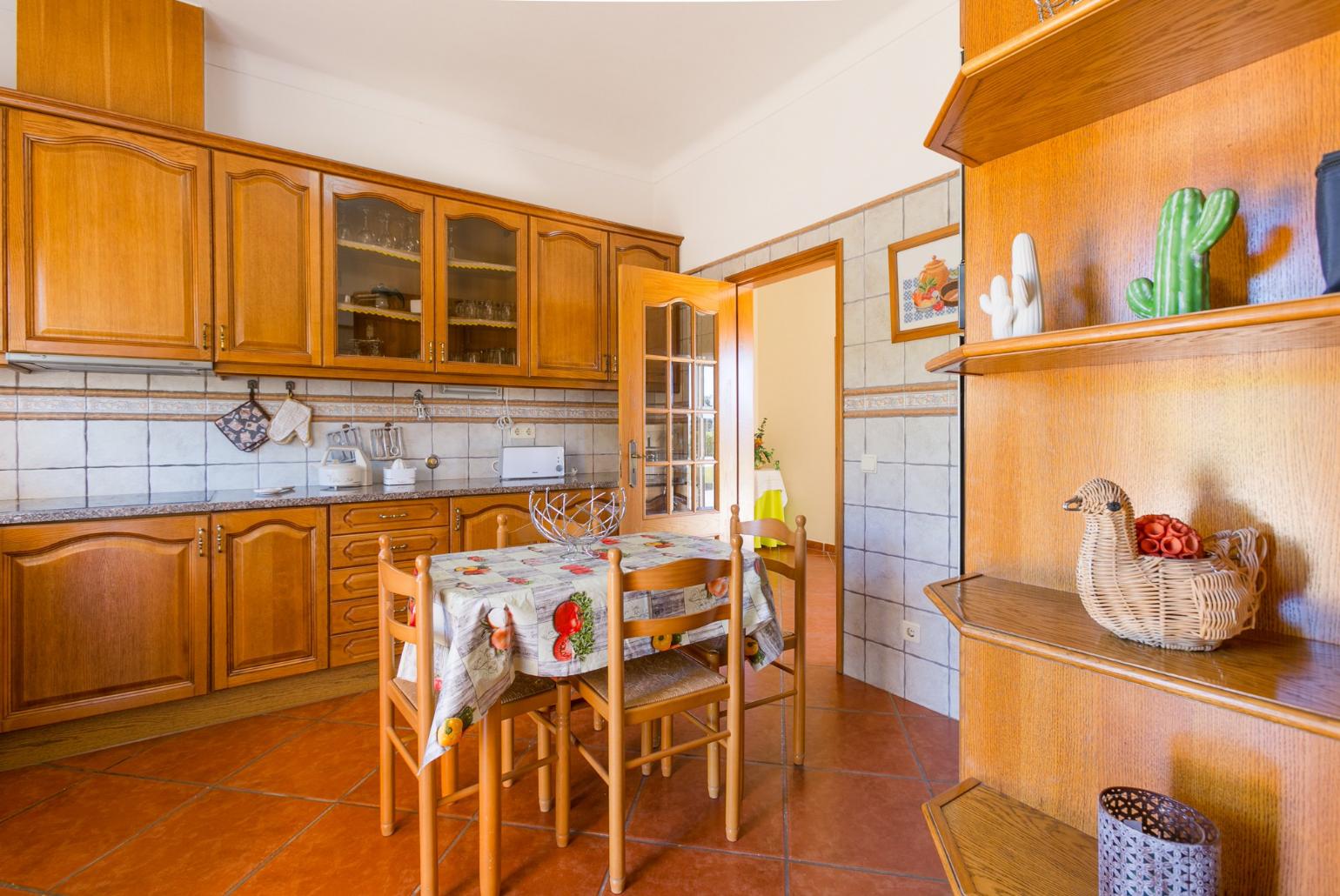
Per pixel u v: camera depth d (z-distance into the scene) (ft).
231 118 9.23
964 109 3.32
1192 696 2.23
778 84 10.16
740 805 5.65
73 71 7.60
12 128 7.05
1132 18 2.53
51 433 8.12
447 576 5.38
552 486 10.44
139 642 7.32
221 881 5.05
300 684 8.54
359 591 8.78
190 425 9.01
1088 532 2.81
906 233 8.45
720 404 11.70
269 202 8.58
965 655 3.56
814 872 5.20
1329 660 2.45
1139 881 2.33
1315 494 2.68
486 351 10.75
